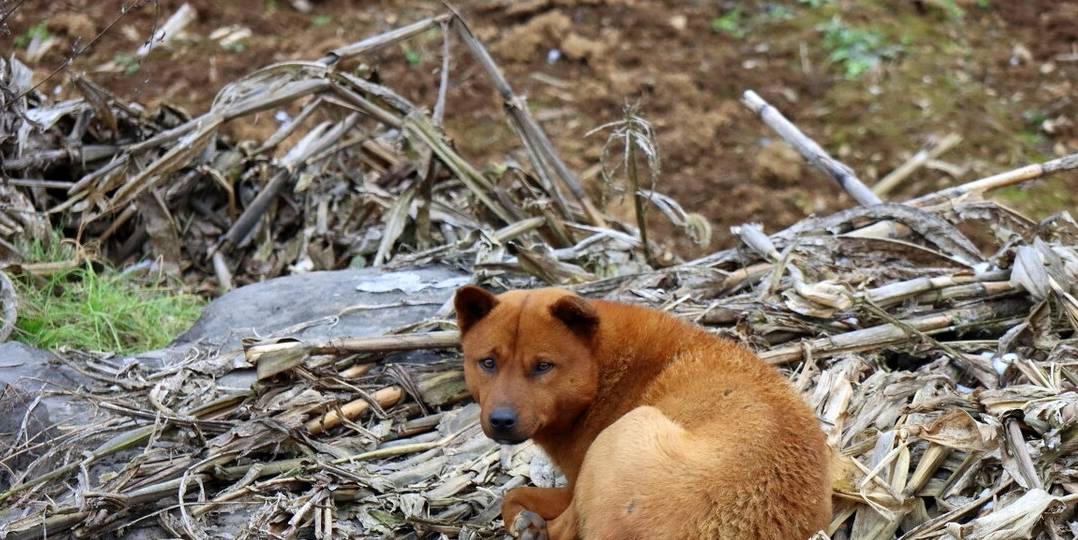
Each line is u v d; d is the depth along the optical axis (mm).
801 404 2889
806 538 2770
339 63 3973
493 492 3104
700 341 3002
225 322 3557
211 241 4180
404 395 3283
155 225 4020
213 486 3109
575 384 2965
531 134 4086
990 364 3266
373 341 3303
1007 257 3494
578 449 3002
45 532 2998
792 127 4012
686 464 2766
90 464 3111
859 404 3182
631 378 2990
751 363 2951
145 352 3482
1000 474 3025
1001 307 3428
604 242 3787
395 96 3984
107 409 3182
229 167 4207
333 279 3693
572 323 2975
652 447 2787
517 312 2982
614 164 5211
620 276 3545
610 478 2789
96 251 4039
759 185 5145
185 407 3240
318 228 4125
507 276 3688
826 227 3670
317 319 3506
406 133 3955
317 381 3258
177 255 4043
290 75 3980
